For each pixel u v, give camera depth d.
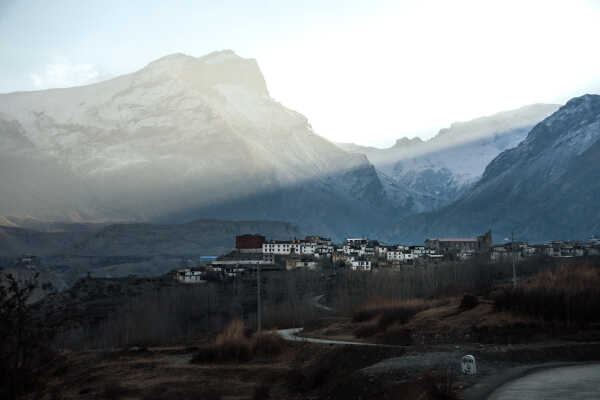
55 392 55.44
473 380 37.88
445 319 71.00
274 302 164.25
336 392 44.41
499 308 68.00
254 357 73.75
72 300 187.50
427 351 53.28
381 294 140.75
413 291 147.38
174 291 169.62
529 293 65.62
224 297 176.88
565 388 33.81
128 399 58.53
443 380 37.25
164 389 60.72
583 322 59.22
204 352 75.44
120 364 76.62
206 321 147.50
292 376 61.16
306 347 72.12
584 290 64.12
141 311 139.88
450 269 177.75
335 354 62.03
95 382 66.88
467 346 55.59
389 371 44.09
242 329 80.62
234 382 62.59
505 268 181.50
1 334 32.56
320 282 195.62
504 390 34.03
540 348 48.22
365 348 59.75
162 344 112.25
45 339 35.31
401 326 72.56
